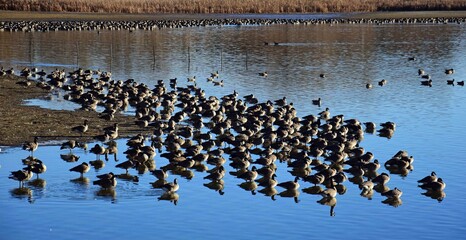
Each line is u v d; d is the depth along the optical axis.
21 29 145.00
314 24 173.25
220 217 39.59
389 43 130.75
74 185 44.06
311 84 85.19
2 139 53.28
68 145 51.19
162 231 37.44
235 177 46.56
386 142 56.66
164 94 70.62
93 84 77.00
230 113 61.78
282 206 41.50
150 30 153.88
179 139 53.34
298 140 54.22
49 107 66.12
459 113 68.25
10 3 192.62
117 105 65.75
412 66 102.38
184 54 112.12
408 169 49.00
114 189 43.53
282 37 140.88
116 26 155.62
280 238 36.84
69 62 101.00
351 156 51.47
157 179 45.62
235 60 106.00
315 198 43.03
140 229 37.66
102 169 47.41
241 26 166.75
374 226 38.75
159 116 61.72
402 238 37.09
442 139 57.62
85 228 37.59
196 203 41.66
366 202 42.50
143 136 55.31
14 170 46.19
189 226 38.22
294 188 43.88
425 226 38.91
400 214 40.59
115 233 37.06
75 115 62.56
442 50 120.81
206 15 198.88
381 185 45.56
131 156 48.59
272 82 86.44
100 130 57.44
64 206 40.56
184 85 83.25
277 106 70.62
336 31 154.38
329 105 72.06
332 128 58.22
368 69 98.44
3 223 38.00
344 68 99.31
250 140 53.94
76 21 169.38
